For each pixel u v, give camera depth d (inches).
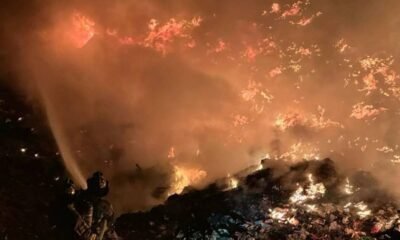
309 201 342.3
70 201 244.2
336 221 317.1
